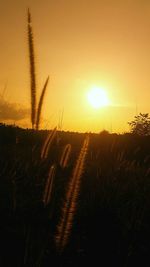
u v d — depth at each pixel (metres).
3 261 3.57
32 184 5.88
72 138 13.78
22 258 3.58
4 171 6.08
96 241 4.71
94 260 4.27
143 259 4.43
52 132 3.93
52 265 3.72
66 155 3.20
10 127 13.45
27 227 4.41
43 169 6.44
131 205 5.78
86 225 5.03
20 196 5.20
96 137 12.27
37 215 4.83
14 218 4.67
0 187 5.49
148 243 4.73
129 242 4.72
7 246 3.91
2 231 4.29
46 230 4.40
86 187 6.14
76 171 2.05
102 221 5.16
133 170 8.10
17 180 6.01
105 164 8.55
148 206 5.68
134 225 5.01
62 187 5.48
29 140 8.62
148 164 9.52
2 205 5.00
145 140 17.81
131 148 12.30
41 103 3.25
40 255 3.09
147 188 6.73
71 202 2.10
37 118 3.27
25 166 6.46
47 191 2.82
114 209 5.46
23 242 3.94
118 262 4.29
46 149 3.92
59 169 6.76
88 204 5.48
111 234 4.91
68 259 4.10
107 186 6.26
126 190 6.41
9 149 8.57
